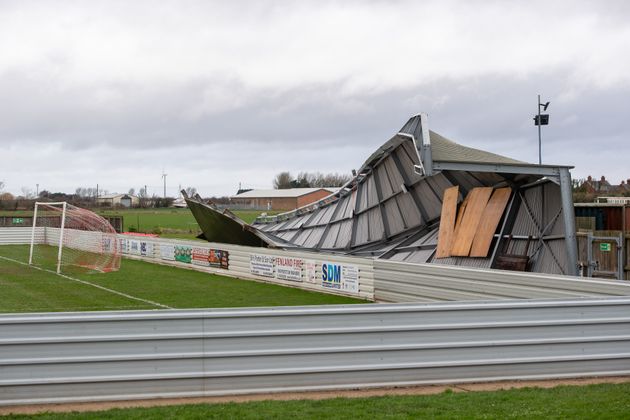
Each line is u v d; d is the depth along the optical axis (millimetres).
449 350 8789
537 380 8977
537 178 19109
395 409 7477
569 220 17625
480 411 7336
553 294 12906
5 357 8047
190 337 8320
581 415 7105
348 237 30047
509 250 19922
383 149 24625
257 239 31016
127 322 8250
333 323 8570
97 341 8188
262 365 8430
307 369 8492
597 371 9117
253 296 20031
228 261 26547
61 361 8117
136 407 7828
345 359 8578
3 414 7664
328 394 8406
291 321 8500
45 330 8125
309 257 21562
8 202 95938
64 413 7641
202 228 34781
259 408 7613
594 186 68500
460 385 8789
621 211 23062
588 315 9117
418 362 8719
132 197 171750
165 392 8289
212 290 21625
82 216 35656
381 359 8641
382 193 27891
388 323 8672
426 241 24234
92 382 8156
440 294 16109
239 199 135500
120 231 56875
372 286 18656
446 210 22250
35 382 8055
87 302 18906
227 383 8367
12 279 25141
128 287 22578
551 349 9016
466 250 20641
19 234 47594
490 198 20859
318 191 132000
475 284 14992
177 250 30938
